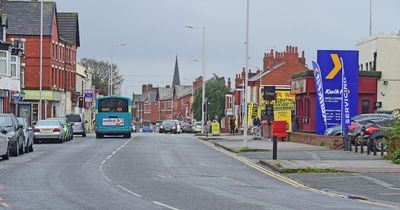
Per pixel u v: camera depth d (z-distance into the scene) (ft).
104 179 79.30
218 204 57.41
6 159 109.40
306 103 197.98
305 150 138.41
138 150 142.00
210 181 79.30
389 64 203.72
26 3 286.66
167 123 331.36
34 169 91.97
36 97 279.49
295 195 66.54
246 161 114.83
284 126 173.27
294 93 210.79
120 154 127.34
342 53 153.89
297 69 334.44
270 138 203.21
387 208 57.36
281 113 204.33
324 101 154.40
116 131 210.38
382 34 208.23
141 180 78.84
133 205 56.08
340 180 81.51
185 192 66.80
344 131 145.28
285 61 335.26
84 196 62.23
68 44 325.21
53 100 285.84
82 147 152.15
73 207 54.44
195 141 202.28
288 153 129.29
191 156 126.11
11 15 281.74
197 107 434.30
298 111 207.72
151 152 135.74
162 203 57.57
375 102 199.93
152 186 72.18
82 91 379.55
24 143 125.80
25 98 278.26
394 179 82.12
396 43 205.26
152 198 61.31
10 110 222.48
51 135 171.01
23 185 71.56
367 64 218.38
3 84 211.00
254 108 294.46
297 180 82.07
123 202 58.03
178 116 622.95
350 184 77.36
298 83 203.41
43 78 281.13
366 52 220.02
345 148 136.98
